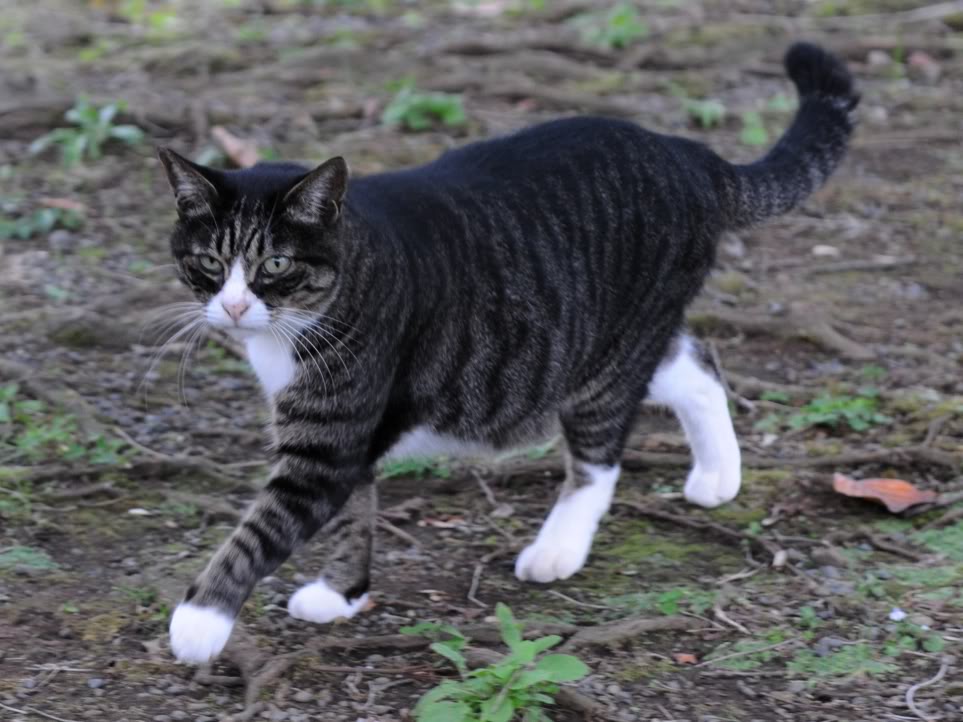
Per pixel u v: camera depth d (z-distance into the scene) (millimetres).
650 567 6855
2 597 6262
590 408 6879
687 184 6820
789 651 6004
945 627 6137
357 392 5797
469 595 6551
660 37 14586
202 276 5848
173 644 5633
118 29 14703
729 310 9492
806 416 8172
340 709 5543
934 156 12203
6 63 13344
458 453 6594
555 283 6422
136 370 8586
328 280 5707
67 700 5523
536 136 6715
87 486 7332
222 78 13281
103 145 11469
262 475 7598
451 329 6168
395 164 11477
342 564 6293
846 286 10055
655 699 5656
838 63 7590
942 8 15367
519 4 15766
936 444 7855
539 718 5391
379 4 15906
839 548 6926
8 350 8602
